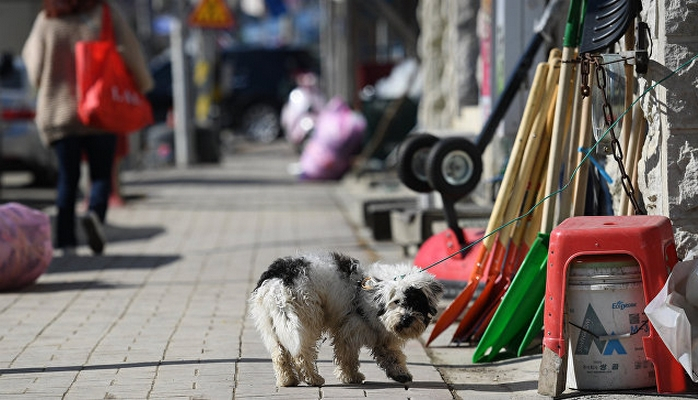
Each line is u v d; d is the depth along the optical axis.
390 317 8.22
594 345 8.30
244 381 8.88
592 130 9.96
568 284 8.32
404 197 19.44
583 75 9.45
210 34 44.22
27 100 26.05
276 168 34.81
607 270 8.23
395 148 27.75
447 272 11.73
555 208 9.85
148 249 17.08
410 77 28.62
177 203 23.81
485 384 8.91
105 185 16.56
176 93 35.41
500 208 10.51
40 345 10.30
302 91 39.53
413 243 14.90
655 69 9.12
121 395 8.48
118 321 11.45
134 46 16.31
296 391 8.56
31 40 16.03
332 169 28.67
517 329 9.76
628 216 8.66
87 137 16.17
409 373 8.81
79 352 9.99
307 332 8.43
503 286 10.43
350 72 33.56
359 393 8.49
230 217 21.12
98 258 16.16
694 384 8.35
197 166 35.97
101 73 15.68
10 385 8.81
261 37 79.75
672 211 9.02
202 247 17.20
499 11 14.38
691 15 8.93
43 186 27.84
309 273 8.50
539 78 10.54
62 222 16.41
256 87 53.97
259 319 8.66
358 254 15.88
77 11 15.95
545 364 8.30
